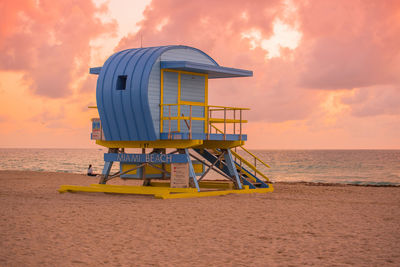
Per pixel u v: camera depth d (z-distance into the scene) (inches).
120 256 325.7
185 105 692.1
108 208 547.2
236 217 492.7
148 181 776.9
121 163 746.2
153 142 689.0
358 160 4613.7
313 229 429.1
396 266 301.7
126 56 689.6
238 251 343.3
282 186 953.5
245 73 741.3
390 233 410.6
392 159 4960.6
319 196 713.0
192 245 362.0
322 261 314.8
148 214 506.0
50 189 811.4
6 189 804.6
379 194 761.6
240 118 743.1
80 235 394.0
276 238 389.1
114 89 669.9
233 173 752.3
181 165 675.4
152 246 357.4
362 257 324.5
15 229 415.8
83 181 1041.5
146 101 637.9
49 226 431.5
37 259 314.2
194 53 709.3
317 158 5398.6
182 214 508.4
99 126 719.7
